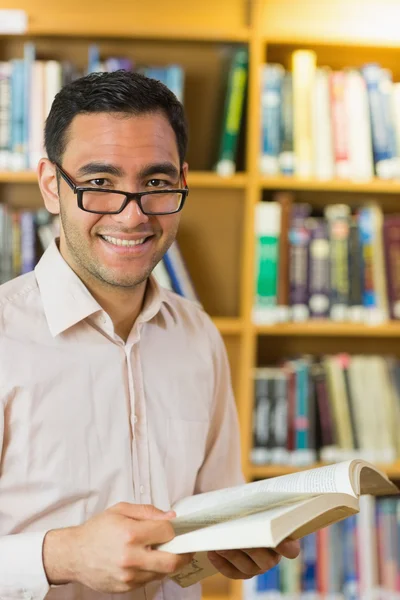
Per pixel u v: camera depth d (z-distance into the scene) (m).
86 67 2.56
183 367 1.39
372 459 2.43
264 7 2.63
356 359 2.47
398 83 2.65
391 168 2.44
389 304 2.46
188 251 2.65
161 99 1.22
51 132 1.24
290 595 2.38
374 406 2.44
